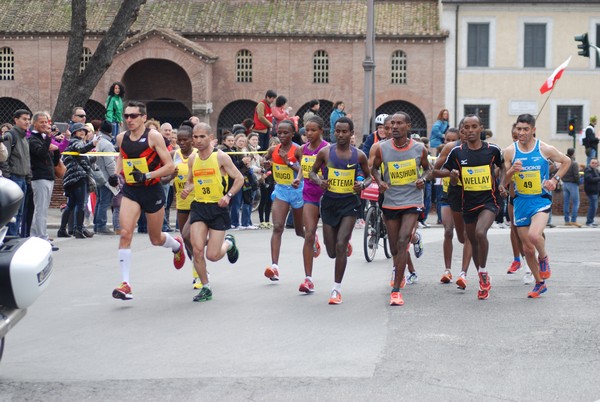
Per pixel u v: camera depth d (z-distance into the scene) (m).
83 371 10.26
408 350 11.17
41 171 20.92
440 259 19.84
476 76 55.75
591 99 55.97
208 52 54.50
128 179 14.59
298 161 16.19
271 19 55.97
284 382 9.73
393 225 14.64
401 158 14.49
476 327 12.55
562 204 37.72
